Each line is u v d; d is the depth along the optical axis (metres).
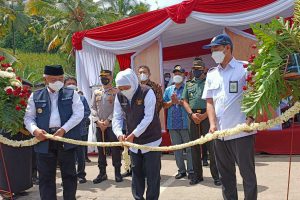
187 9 8.77
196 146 6.35
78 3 30.14
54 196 4.85
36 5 30.36
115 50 10.02
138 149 4.68
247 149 4.05
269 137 8.38
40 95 4.82
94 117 6.87
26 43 52.31
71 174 4.87
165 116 9.53
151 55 9.95
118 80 4.55
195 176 6.38
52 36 31.70
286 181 6.14
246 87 3.71
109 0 33.06
